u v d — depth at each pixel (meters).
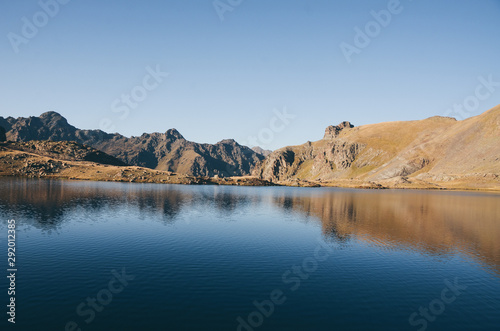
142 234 54.69
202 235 55.81
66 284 30.84
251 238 54.78
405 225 72.94
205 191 190.88
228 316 25.16
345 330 23.66
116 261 38.84
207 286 31.50
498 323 25.67
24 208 79.12
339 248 48.97
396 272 37.91
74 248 44.19
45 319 23.69
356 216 88.25
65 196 113.44
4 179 196.38
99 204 94.88
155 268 36.56
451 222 79.00
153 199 118.81
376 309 27.59
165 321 24.00
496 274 37.94
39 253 41.31
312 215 89.19
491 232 65.31
